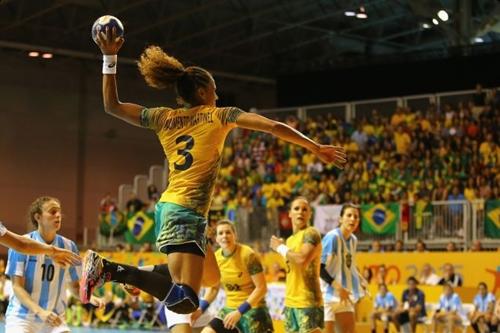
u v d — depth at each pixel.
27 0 35.22
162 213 6.93
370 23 39.06
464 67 37.00
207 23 38.94
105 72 7.21
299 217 12.84
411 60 38.69
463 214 26.14
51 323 10.36
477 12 36.16
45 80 41.97
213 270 8.03
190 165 6.91
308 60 43.03
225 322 12.89
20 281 10.65
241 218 29.86
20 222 41.00
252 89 46.69
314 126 35.53
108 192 43.53
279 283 24.55
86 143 43.06
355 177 31.59
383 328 23.34
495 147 29.81
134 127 44.66
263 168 34.75
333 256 13.59
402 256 25.41
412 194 28.91
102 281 6.82
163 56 7.18
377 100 35.91
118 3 35.41
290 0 37.00
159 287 6.84
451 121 31.83
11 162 40.97
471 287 23.66
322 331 12.73
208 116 6.96
